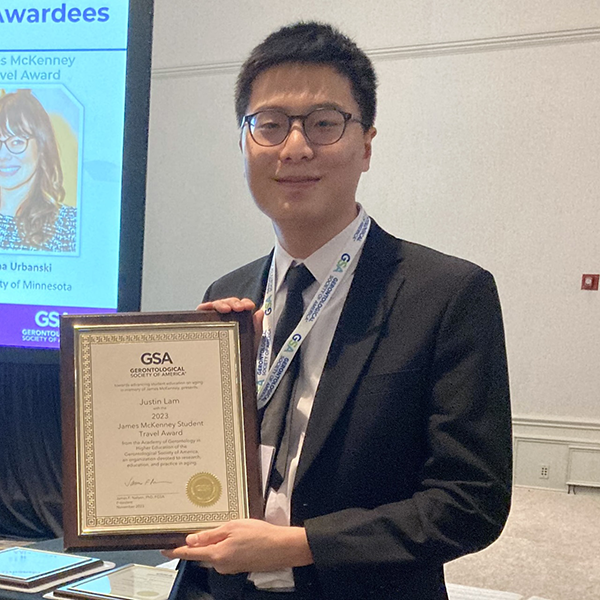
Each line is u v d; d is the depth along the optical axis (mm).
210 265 5320
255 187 1112
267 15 5062
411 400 1023
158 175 5430
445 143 4559
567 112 4277
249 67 1109
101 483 1057
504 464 996
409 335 1034
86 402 1080
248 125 1103
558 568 2859
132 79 2021
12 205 2129
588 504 3953
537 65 4332
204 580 1178
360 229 1152
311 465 1026
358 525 972
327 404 1035
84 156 2088
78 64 2084
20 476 2074
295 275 1163
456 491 972
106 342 1097
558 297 4312
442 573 1146
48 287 2117
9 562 1545
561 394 4305
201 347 1098
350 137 1078
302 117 1064
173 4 5320
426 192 4613
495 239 4453
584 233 4258
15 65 2119
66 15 2088
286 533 971
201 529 1035
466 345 1011
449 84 4535
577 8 4242
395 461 1030
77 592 1359
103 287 2102
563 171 4293
